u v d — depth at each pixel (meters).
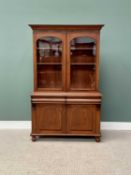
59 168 2.88
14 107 4.36
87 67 3.85
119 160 3.10
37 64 3.77
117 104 4.34
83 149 3.46
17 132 4.18
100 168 2.88
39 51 3.79
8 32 4.21
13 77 4.30
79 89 3.76
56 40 3.74
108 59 4.25
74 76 3.85
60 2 4.15
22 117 4.38
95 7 4.16
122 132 4.22
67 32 3.67
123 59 4.24
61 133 3.76
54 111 3.73
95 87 3.76
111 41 4.21
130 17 4.16
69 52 3.71
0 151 3.37
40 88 3.79
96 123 3.72
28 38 4.22
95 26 3.61
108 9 4.16
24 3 4.16
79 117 3.73
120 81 4.29
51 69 3.86
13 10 4.16
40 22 4.19
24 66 4.28
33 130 3.76
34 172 2.78
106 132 4.21
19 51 4.25
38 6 4.16
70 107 3.71
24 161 3.07
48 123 3.75
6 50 4.25
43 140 3.81
